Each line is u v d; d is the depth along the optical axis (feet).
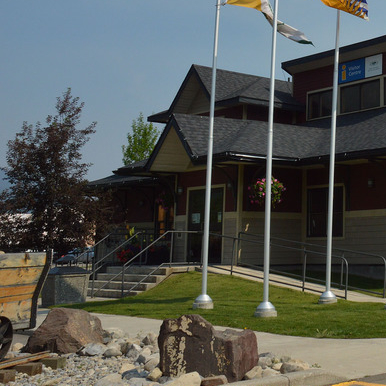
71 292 53.98
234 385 21.62
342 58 78.23
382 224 62.28
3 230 71.56
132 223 88.22
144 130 130.00
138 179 81.35
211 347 23.80
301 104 82.02
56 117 75.61
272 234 67.15
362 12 47.50
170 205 77.61
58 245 73.51
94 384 23.54
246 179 65.82
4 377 24.17
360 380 24.26
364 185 64.18
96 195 76.74
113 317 44.37
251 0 44.96
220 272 60.80
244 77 87.25
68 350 30.37
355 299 50.16
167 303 49.67
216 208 68.64
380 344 31.37
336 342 32.27
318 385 23.49
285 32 46.96
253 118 79.56
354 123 72.38
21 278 26.66
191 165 72.54
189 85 84.53
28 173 73.26
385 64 74.02
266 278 41.63
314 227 68.69
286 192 68.54
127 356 29.25
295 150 66.23
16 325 26.89
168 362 24.36
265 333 35.78
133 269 63.98
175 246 73.87
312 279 57.31
